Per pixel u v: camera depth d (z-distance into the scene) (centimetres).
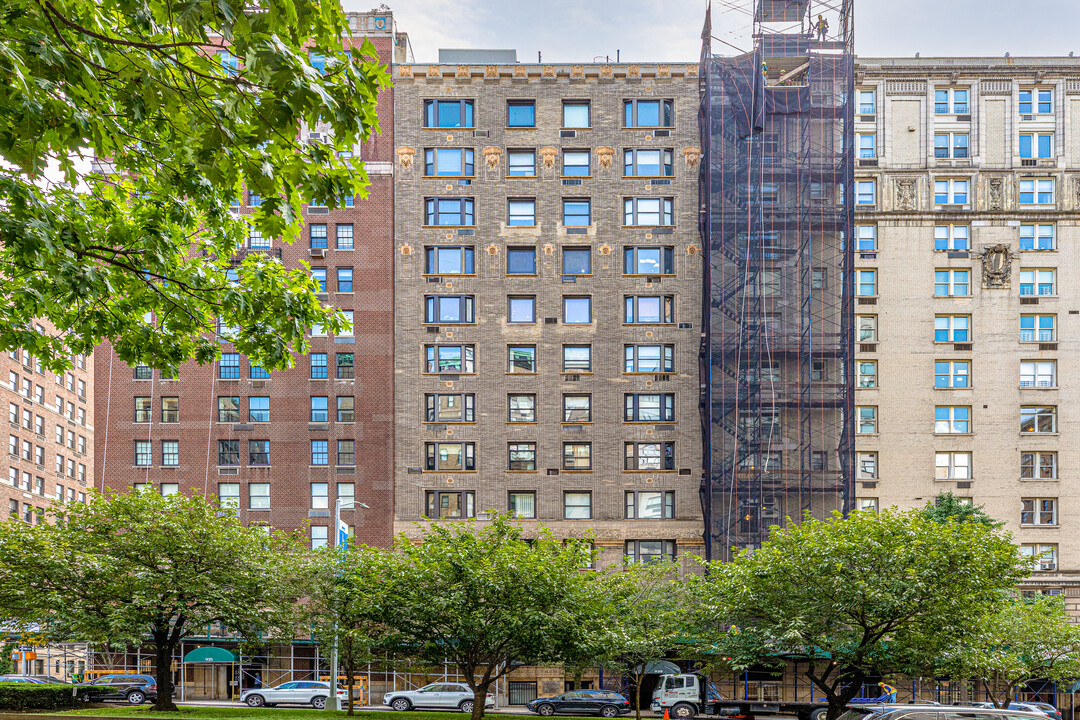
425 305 5672
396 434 5566
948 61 5922
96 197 1680
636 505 5500
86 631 3086
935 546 2859
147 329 1756
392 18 5822
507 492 5509
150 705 3722
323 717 3278
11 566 3002
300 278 1864
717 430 5416
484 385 5597
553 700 4559
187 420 5584
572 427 5559
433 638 2978
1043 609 4191
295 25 1052
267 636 3669
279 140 1138
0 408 7794
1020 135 5828
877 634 2988
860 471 5591
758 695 5125
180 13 930
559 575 2947
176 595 3209
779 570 3056
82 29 1003
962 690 5000
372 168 5703
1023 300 5684
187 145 1249
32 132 1003
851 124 5578
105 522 3256
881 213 5744
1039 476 5566
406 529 5444
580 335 5641
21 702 3194
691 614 3797
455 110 5800
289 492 5509
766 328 5469
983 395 5628
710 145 5525
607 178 5753
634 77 5803
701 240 5694
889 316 5694
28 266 1408
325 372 5612
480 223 5709
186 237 1794
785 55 5816
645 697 5162
